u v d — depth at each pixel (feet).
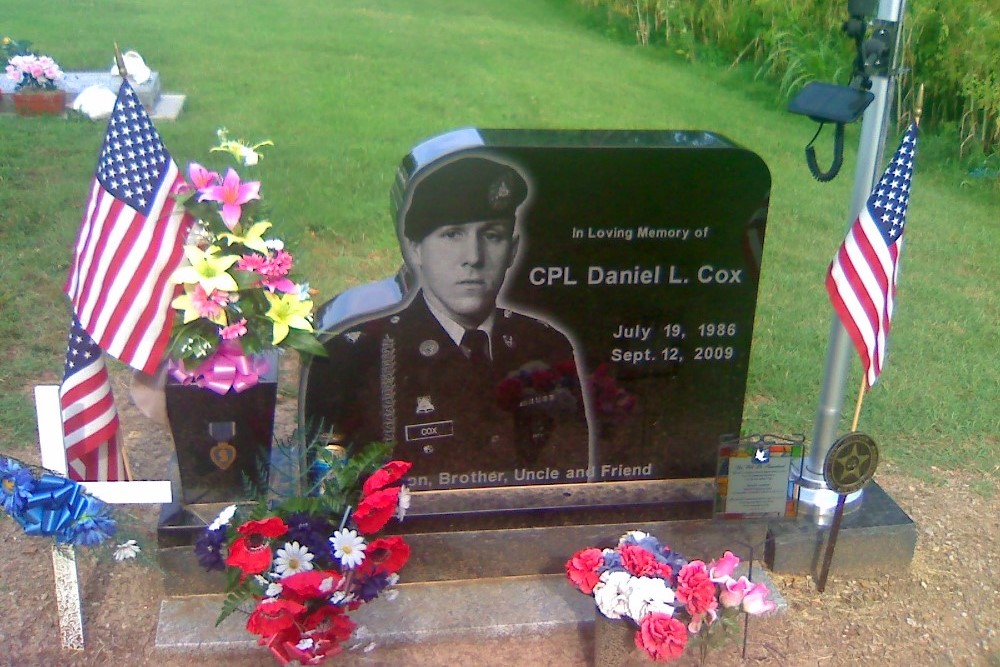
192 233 6.69
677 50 22.31
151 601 7.16
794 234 13.76
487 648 6.95
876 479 8.79
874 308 6.82
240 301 6.72
